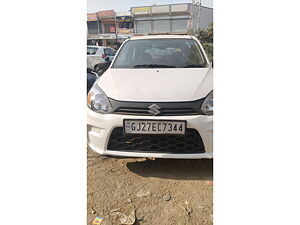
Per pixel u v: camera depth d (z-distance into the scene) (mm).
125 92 1585
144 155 1536
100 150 1603
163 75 1818
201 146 1501
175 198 1413
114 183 1558
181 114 1463
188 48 2275
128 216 1270
